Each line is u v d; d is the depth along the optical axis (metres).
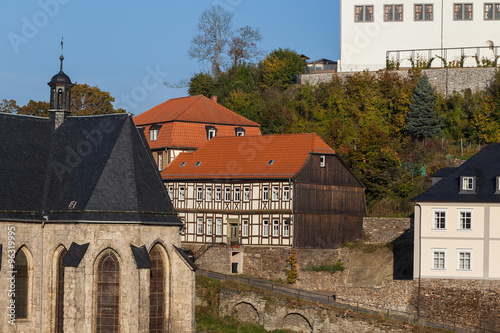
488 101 110.50
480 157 82.12
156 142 106.25
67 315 66.25
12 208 68.56
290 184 91.06
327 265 91.44
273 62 130.50
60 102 75.81
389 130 112.50
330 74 122.38
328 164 94.56
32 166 72.31
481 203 78.31
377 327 73.69
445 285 78.19
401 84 116.06
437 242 79.06
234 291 81.00
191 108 108.38
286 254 90.06
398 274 88.81
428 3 117.69
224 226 95.12
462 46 116.56
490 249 77.81
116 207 67.81
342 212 95.19
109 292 66.88
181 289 69.50
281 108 119.06
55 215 69.00
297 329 77.88
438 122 110.69
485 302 77.00
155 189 70.75
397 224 94.31
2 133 72.38
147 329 66.38
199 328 78.88
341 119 115.25
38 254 69.12
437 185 81.00
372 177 101.06
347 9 120.38
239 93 126.44
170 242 69.75
